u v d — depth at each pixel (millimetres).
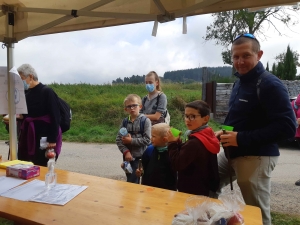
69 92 14633
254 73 2129
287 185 4746
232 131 2145
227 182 2580
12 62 2633
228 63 17062
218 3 2084
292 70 16734
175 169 2250
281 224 3221
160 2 2008
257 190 2156
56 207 1592
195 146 2170
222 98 9922
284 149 7848
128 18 2172
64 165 6000
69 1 2453
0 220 3139
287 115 1965
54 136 3145
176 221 1257
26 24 2711
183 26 2176
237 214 1269
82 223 1401
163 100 3701
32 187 1905
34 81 3225
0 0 2521
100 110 11922
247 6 2021
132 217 1472
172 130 2314
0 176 2137
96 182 2023
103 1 2221
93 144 8359
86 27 2742
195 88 15133
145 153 2721
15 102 2631
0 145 7973
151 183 2561
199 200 1392
